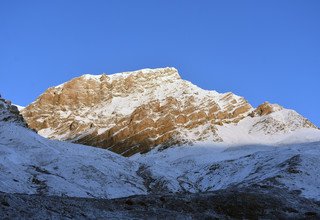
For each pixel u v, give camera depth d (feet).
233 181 417.08
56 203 192.34
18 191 305.53
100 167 415.03
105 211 198.18
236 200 226.79
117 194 371.76
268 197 235.81
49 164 409.49
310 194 324.60
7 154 393.91
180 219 202.28
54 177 358.23
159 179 426.92
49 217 176.04
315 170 371.56
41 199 192.65
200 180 449.06
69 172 390.42
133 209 208.13
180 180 443.32
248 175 415.03
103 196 359.25
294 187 337.52
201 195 238.68
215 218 209.05
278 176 356.18
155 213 204.44
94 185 374.02
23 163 398.42
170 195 237.04
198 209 219.41
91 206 200.03
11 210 171.94
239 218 215.72
